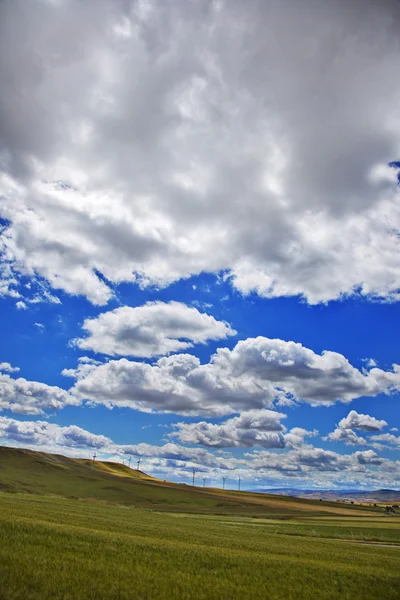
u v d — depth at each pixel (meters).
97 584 18.23
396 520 143.38
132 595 17.50
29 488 192.88
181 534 45.38
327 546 48.72
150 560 25.11
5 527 30.08
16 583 17.02
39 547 24.34
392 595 22.47
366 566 32.41
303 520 124.44
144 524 54.59
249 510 173.00
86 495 193.38
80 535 30.98
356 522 122.75
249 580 22.98
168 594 18.30
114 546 28.47
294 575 25.39
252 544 42.03
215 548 34.94
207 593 19.28
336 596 21.27
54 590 16.77
